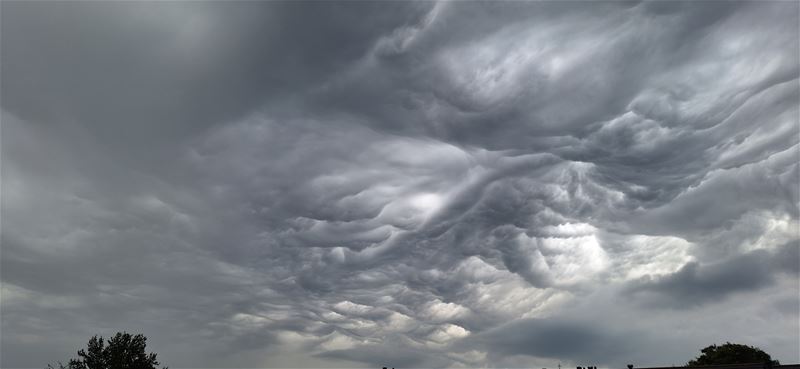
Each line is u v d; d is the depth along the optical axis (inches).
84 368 1947.6
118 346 2004.2
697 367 1275.8
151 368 2044.8
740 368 1178.0
